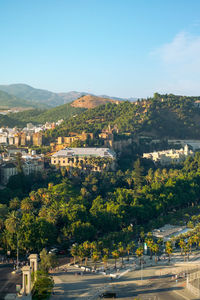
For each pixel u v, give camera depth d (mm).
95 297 182750
